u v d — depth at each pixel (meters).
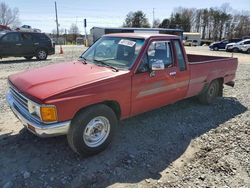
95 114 3.32
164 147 3.90
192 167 3.40
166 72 4.30
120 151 3.71
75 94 3.10
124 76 3.61
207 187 3.00
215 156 3.66
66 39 65.50
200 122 4.93
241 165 3.46
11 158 3.41
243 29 83.06
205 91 5.67
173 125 4.71
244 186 3.04
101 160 3.46
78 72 3.64
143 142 4.02
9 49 13.50
